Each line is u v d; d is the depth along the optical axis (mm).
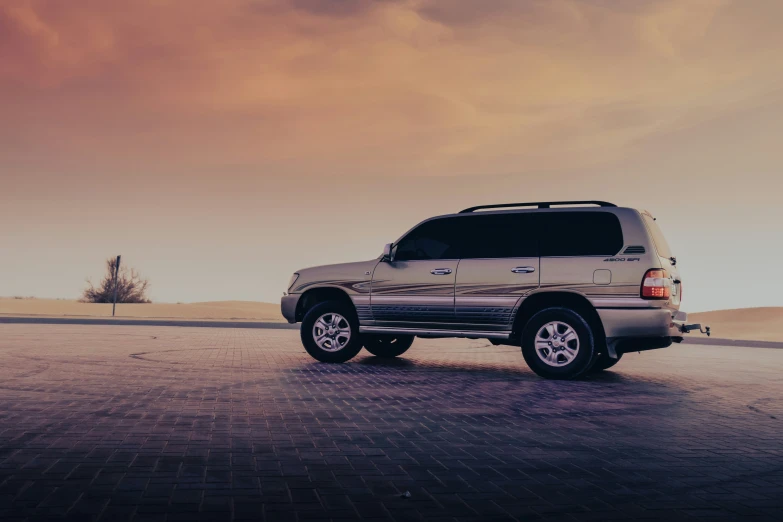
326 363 12844
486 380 10930
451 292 11711
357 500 4711
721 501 4797
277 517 4332
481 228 11750
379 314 12336
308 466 5578
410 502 4688
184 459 5715
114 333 20625
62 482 5004
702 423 7629
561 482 5219
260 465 5578
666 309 10492
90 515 4312
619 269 10688
